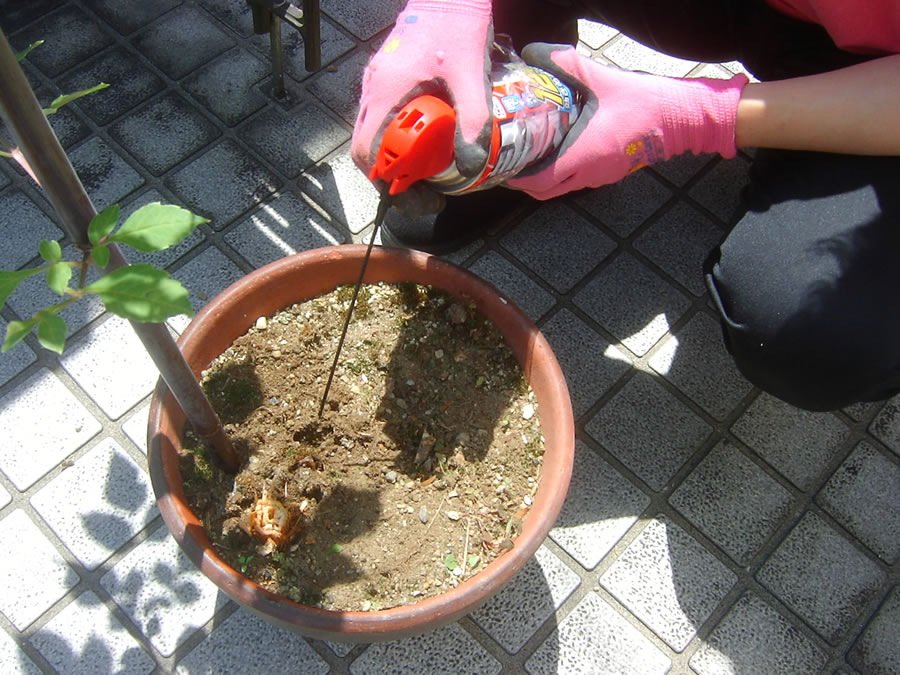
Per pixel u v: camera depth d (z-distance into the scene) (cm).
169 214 33
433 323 69
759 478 78
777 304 61
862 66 57
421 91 56
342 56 100
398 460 65
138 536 72
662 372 83
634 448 79
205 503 60
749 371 69
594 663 69
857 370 60
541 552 73
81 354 79
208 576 53
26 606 68
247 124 93
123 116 93
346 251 66
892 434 81
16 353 79
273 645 68
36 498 73
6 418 76
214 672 67
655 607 72
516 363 67
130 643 67
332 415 66
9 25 98
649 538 75
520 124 58
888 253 59
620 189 93
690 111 60
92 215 40
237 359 66
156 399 58
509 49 69
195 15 101
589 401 81
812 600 73
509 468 64
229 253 86
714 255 70
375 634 53
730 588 73
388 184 54
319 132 94
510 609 71
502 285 86
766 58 73
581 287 87
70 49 97
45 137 34
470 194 84
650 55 102
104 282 32
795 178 64
